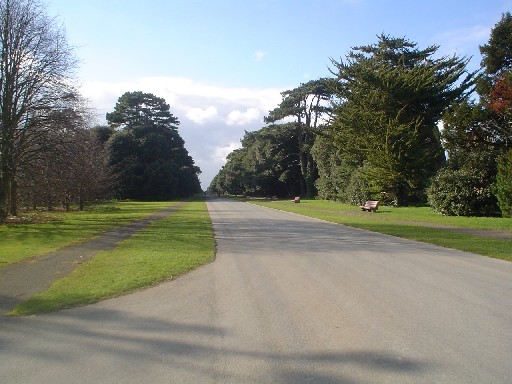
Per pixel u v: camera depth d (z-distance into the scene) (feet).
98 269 33.91
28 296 26.13
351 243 50.55
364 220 85.46
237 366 15.66
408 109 134.00
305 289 27.37
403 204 132.57
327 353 16.75
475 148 93.35
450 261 37.65
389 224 75.41
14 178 82.89
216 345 17.79
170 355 16.78
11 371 15.56
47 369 15.69
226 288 27.94
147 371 15.35
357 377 14.60
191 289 27.73
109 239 53.98
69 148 84.64
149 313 22.53
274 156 267.18
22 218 85.51
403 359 16.07
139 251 43.42
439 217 86.79
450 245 47.52
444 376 14.60
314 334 18.93
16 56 79.87
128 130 266.16
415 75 129.80
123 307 23.67
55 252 43.11
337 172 171.73
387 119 128.06
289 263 36.99
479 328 19.53
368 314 21.83
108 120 298.76
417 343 17.69
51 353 17.19
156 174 250.37
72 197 126.82
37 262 37.40
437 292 26.32
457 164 92.63
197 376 14.88
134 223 79.25
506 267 34.71
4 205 78.18
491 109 91.09
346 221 83.10
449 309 22.62
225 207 153.89
